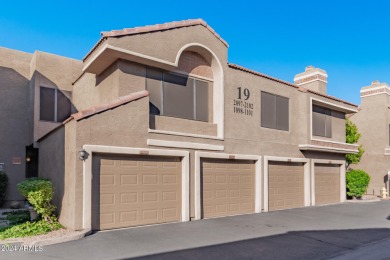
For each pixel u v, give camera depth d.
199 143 12.75
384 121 27.70
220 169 13.69
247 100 15.05
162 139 11.66
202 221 12.09
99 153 10.10
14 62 16.62
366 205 18.72
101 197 10.05
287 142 16.80
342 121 21.47
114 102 10.49
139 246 8.41
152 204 11.24
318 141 17.98
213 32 13.95
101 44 11.22
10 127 16.12
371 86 28.88
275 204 15.93
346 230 11.20
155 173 11.44
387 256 8.18
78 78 16.23
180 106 13.00
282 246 8.90
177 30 12.62
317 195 18.59
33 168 16.77
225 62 14.28
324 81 22.25
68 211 9.84
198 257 7.68
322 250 8.62
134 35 11.33
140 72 11.93
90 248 8.09
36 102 16.05
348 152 20.23
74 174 9.55
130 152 10.62
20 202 15.85
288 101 17.22
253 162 15.09
